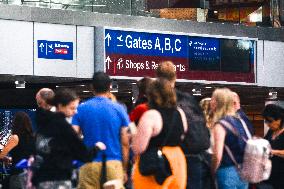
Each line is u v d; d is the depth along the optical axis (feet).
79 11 113.39
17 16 107.14
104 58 114.01
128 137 39.78
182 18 127.75
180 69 123.44
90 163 39.04
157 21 122.31
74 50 112.27
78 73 112.57
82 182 39.32
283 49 137.90
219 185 41.57
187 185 38.11
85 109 39.32
